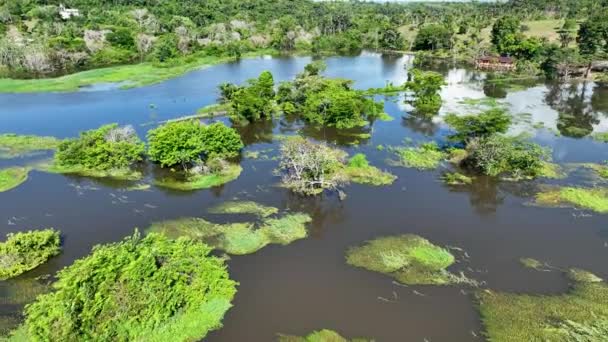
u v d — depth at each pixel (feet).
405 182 196.75
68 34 522.06
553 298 123.13
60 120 285.23
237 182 195.93
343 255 143.13
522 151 201.57
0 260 133.49
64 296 101.60
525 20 650.84
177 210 171.53
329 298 123.65
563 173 202.69
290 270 135.54
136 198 181.16
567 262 139.74
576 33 508.94
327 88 306.76
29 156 222.28
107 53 488.85
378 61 517.14
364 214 169.17
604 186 188.34
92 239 152.05
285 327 113.29
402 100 336.08
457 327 113.60
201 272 120.98
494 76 416.67
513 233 156.25
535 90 361.10
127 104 323.98
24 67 435.12
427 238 153.07
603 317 115.24
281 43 597.52
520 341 108.37
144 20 614.75
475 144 206.49
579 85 375.25
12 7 586.04
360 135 258.57
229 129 218.59
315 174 186.50
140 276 108.17
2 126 272.10
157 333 107.96
